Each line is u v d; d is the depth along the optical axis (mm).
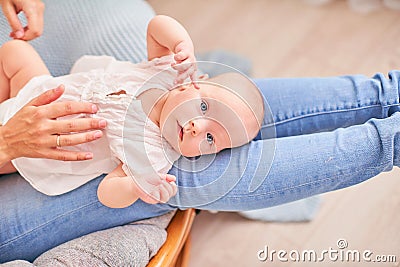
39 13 1391
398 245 1537
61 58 1553
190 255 1672
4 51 1350
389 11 2119
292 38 2092
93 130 1209
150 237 1226
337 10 2156
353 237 1603
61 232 1265
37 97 1192
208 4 2229
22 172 1256
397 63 1953
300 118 1330
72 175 1253
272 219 1699
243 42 2102
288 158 1207
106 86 1268
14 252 1266
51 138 1142
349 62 1992
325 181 1197
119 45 1538
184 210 1339
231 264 1642
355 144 1182
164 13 2213
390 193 1626
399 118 1169
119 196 1140
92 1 1624
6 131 1178
